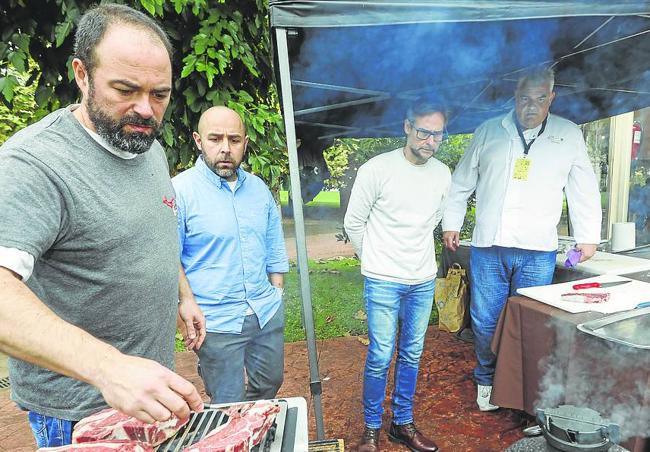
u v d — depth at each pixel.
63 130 1.11
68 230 1.08
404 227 2.09
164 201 1.36
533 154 2.38
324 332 4.20
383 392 2.29
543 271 2.47
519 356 2.14
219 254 1.96
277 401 1.23
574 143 2.40
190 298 1.73
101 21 1.07
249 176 2.14
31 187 0.99
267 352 2.16
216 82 3.18
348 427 2.59
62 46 2.86
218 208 1.95
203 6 2.99
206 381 2.07
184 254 1.98
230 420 1.09
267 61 3.58
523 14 1.53
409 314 2.24
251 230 2.04
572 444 0.99
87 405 1.21
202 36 2.94
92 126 1.14
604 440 1.00
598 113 3.53
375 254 2.15
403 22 1.55
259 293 2.09
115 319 1.20
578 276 2.72
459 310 3.15
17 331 0.84
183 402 0.85
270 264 2.30
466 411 2.70
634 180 5.04
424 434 2.48
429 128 1.96
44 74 2.88
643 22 2.14
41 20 2.79
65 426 1.22
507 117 2.47
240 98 3.24
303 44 2.04
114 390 0.83
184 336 1.70
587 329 1.72
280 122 3.32
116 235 1.15
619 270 2.55
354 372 3.31
